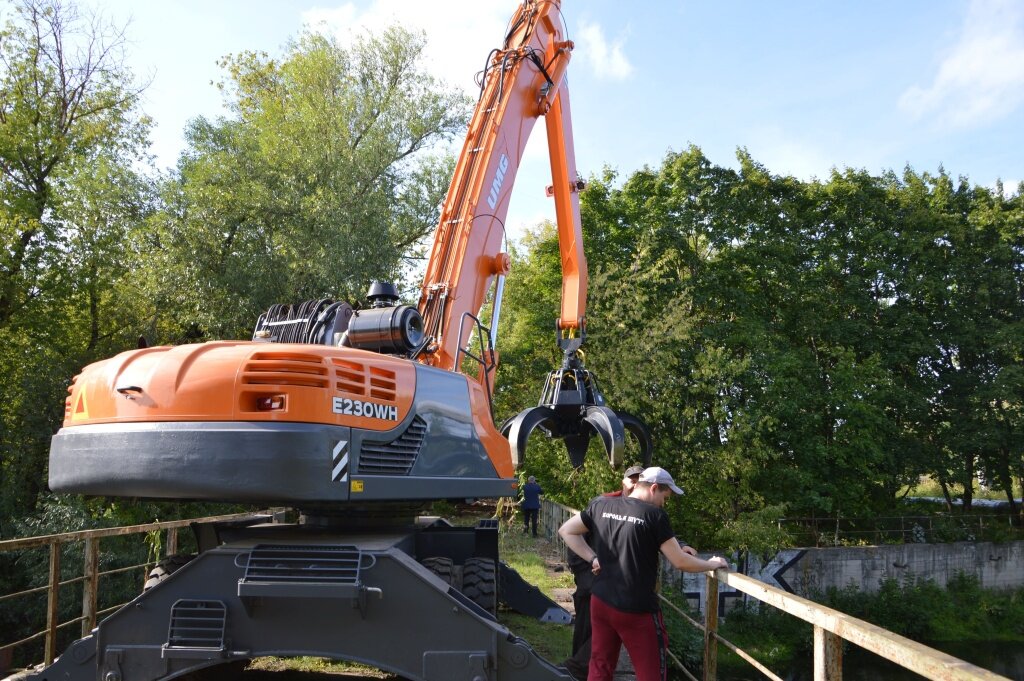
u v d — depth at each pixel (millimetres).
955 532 32094
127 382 4977
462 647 4461
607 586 4328
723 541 26594
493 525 7543
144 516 18984
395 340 6023
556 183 10062
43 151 23641
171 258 22016
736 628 25531
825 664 3455
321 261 22031
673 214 31656
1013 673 24469
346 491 4773
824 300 33500
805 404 30141
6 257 21812
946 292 35062
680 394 23922
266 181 23625
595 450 20484
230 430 4625
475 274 7828
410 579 4566
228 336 22781
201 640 4523
